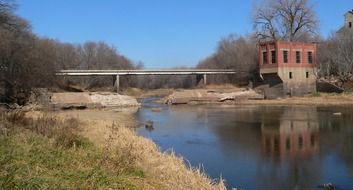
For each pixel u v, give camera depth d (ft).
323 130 127.44
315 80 298.35
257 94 290.56
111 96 249.96
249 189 61.93
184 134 124.36
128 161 46.11
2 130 52.06
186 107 242.58
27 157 39.86
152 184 41.04
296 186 63.57
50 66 237.04
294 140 108.58
